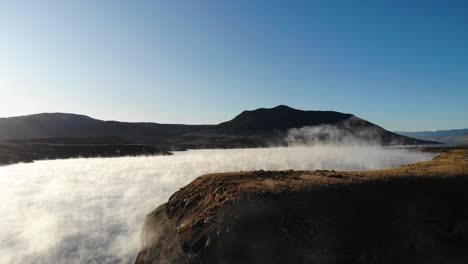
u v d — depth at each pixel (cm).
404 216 2159
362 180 2616
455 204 2261
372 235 2025
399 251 1930
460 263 1816
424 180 2564
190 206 2780
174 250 2242
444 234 2041
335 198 2322
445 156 5666
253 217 2158
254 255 1947
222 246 2019
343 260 1891
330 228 2062
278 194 2392
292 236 2023
